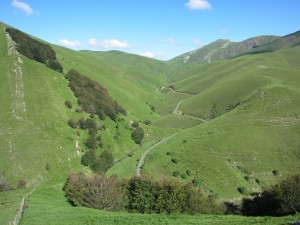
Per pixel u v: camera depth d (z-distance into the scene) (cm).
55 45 19462
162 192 4825
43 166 8662
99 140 10869
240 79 19738
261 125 11162
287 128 10650
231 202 7150
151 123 15675
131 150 11781
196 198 4850
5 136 9200
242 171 8856
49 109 10631
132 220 3572
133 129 13125
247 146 9925
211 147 10069
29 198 5091
